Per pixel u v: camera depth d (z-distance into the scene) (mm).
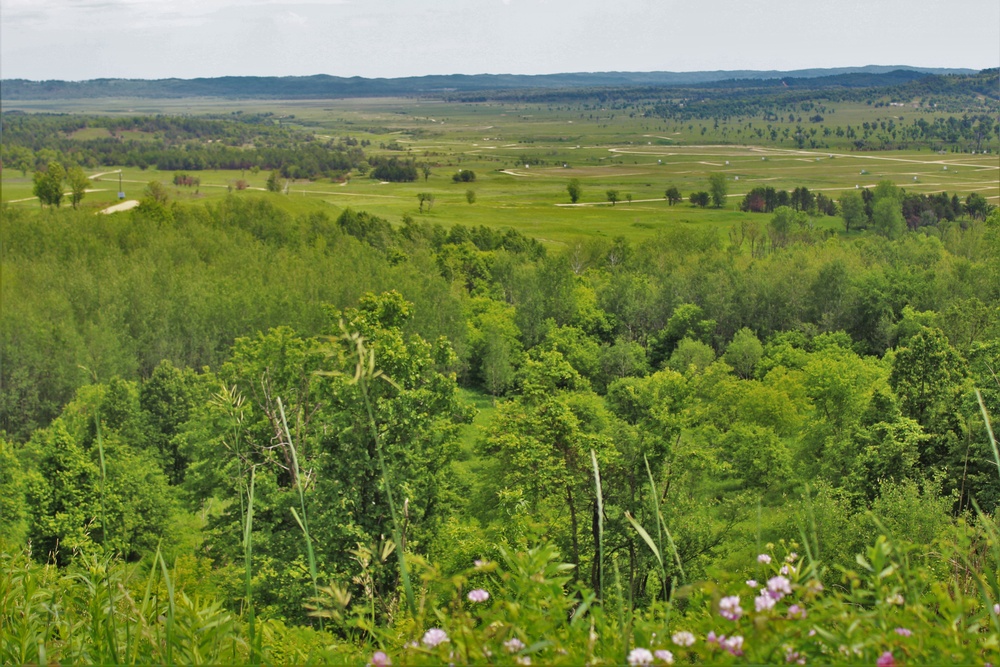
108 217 158375
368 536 22750
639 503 27188
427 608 3637
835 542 25734
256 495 25688
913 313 91438
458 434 29844
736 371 89000
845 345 91500
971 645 3062
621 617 3473
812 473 44250
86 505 35344
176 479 58250
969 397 32562
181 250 125375
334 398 25969
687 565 26281
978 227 133125
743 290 104000
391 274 102688
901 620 3168
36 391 69375
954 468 32125
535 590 3598
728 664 2922
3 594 4805
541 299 103750
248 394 31484
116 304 88312
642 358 94375
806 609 3203
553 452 27812
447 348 30297
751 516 29672
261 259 121688
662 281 112812
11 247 124062
